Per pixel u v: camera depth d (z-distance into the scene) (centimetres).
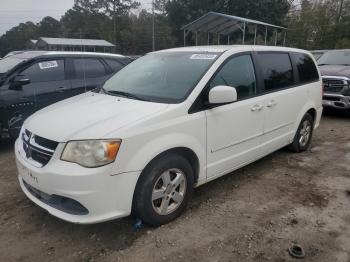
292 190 439
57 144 304
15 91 603
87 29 6619
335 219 368
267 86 468
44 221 361
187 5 4338
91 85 700
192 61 414
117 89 424
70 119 333
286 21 4216
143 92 393
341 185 456
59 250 315
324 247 319
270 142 485
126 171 305
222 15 1986
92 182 292
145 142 317
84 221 300
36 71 640
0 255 308
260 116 449
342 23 3950
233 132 409
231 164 420
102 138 296
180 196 359
